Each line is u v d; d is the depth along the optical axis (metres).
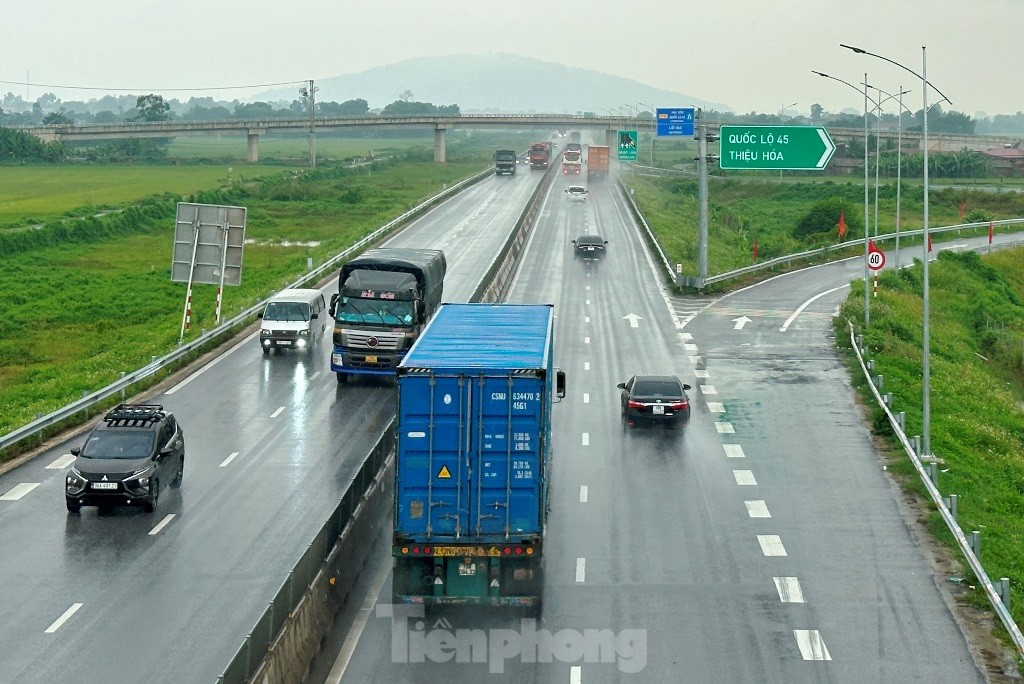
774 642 25.88
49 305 84.06
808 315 75.44
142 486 34.34
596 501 36.84
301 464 40.16
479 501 25.94
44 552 31.06
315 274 84.88
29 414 49.94
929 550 32.53
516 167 199.12
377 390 52.38
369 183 188.50
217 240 64.69
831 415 49.19
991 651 25.56
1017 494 42.59
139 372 52.22
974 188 181.38
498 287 79.75
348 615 27.20
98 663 23.81
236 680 19.38
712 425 47.25
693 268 92.62
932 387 58.53
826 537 33.56
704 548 32.44
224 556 30.78
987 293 100.38
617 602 28.23
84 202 149.75
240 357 60.09
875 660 24.95
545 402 26.34
